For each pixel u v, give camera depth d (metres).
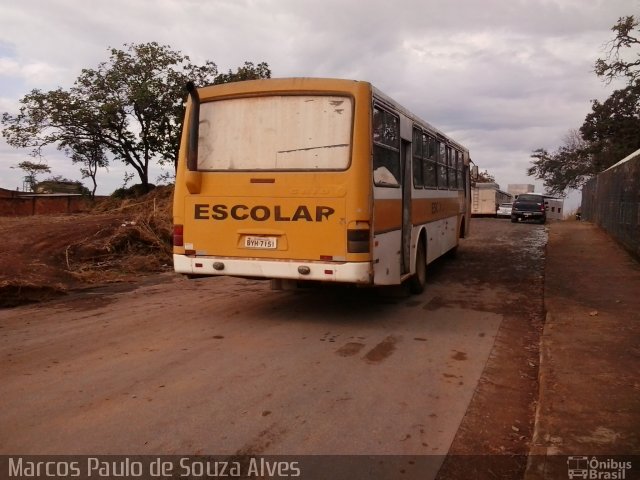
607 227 20.22
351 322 7.57
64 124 28.92
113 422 4.26
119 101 28.55
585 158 48.56
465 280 11.14
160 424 4.23
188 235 7.34
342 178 6.73
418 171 9.25
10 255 11.30
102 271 11.50
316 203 6.80
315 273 6.81
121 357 5.89
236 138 7.19
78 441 3.95
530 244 17.84
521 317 8.00
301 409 4.55
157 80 28.67
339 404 4.67
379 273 7.17
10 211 30.03
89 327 7.21
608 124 38.50
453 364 5.80
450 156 12.31
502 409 4.64
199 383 5.12
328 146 6.84
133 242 13.56
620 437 3.84
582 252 14.70
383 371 5.54
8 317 7.80
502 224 28.81
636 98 37.03
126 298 9.25
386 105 7.50
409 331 7.13
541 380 4.96
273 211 6.96
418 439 4.05
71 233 14.12
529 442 4.04
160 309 8.35
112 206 26.58
